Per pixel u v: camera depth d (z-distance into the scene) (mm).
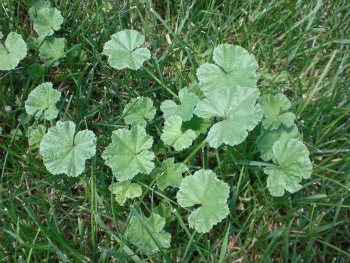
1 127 254
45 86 246
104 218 236
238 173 244
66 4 289
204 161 246
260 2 295
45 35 268
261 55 287
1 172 246
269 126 232
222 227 234
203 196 213
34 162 240
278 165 228
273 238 225
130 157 223
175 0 298
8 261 218
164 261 220
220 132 219
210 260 227
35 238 212
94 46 267
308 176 221
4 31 279
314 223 232
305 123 259
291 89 276
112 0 296
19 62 274
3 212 229
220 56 245
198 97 248
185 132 230
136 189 225
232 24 298
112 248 223
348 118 267
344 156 245
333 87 262
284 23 298
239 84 241
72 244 227
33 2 287
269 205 228
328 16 303
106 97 269
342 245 239
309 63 284
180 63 279
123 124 258
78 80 255
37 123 249
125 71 280
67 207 242
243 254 226
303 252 232
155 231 215
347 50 283
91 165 227
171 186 240
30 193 242
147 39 291
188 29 295
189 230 229
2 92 259
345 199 241
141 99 245
